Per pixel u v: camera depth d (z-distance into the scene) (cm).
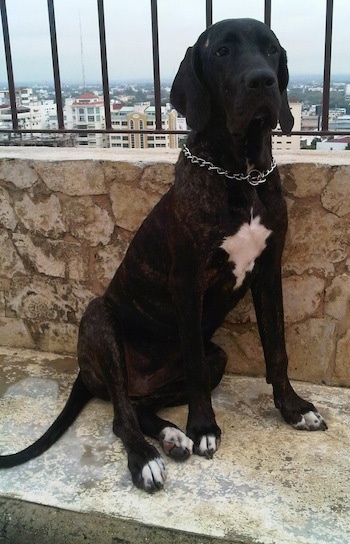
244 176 128
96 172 159
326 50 158
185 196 130
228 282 136
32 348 181
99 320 144
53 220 167
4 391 160
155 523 117
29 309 178
